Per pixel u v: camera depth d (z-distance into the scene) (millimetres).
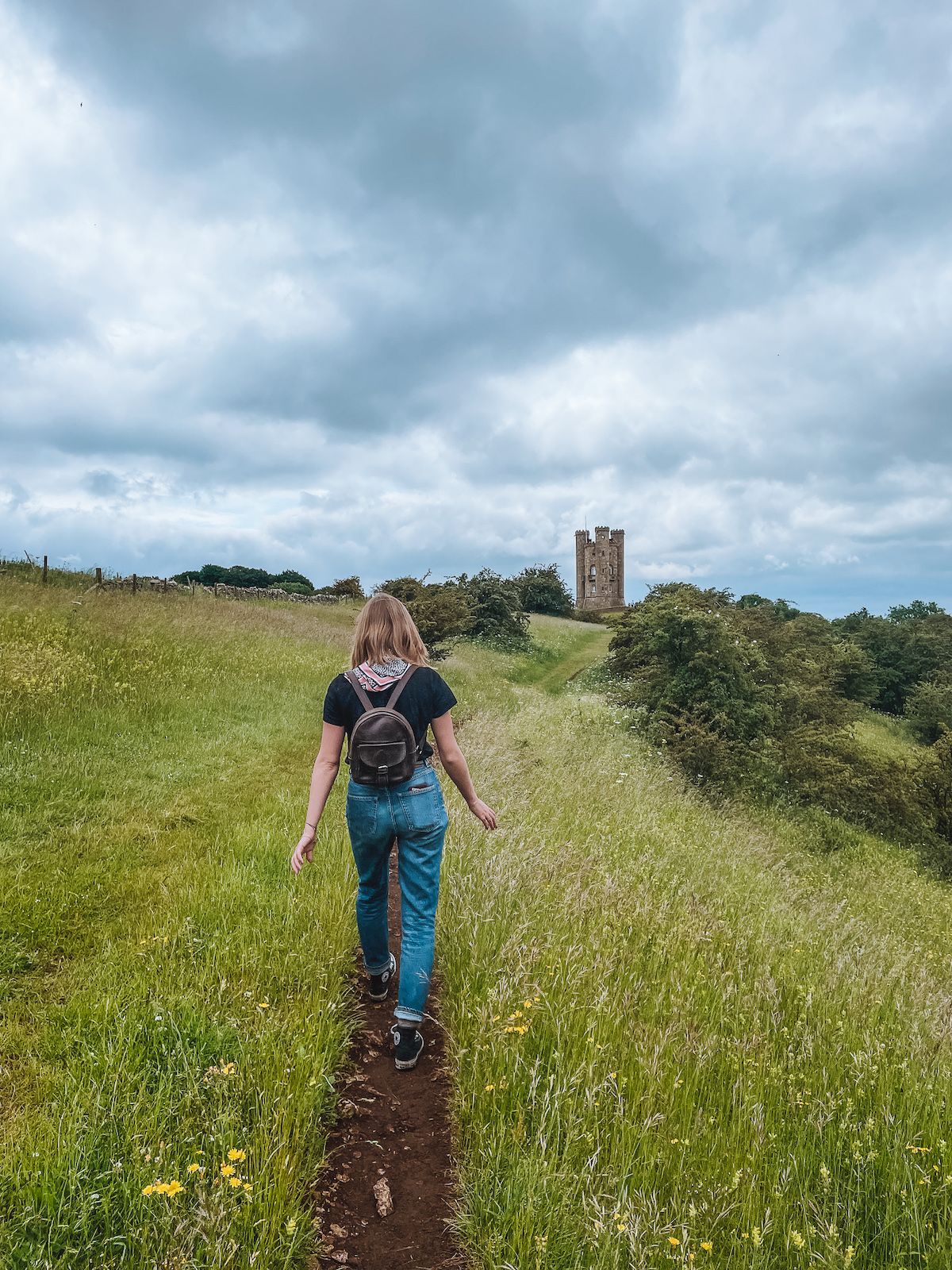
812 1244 2209
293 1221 1938
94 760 6590
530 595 55406
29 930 3516
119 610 15078
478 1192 2281
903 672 40031
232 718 9359
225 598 27500
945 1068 3434
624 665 23641
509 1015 3023
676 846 7406
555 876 4988
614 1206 2174
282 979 3277
